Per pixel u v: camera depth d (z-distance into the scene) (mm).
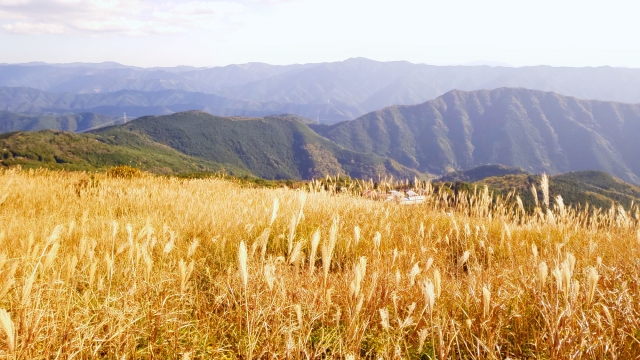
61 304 3088
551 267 3902
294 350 2568
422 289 3176
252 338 2729
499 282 4090
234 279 3820
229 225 5953
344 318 3229
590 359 2541
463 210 7840
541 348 2773
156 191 10547
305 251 5359
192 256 4562
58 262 3934
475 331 2998
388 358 2582
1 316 1938
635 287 3590
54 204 8656
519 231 6543
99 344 2729
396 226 6676
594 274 2363
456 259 5484
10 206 8086
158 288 3342
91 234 5570
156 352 2799
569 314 2473
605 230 6980
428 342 2951
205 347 2826
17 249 4406
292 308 3148
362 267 2498
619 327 2943
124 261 4191
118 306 3166
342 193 9648
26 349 2309
